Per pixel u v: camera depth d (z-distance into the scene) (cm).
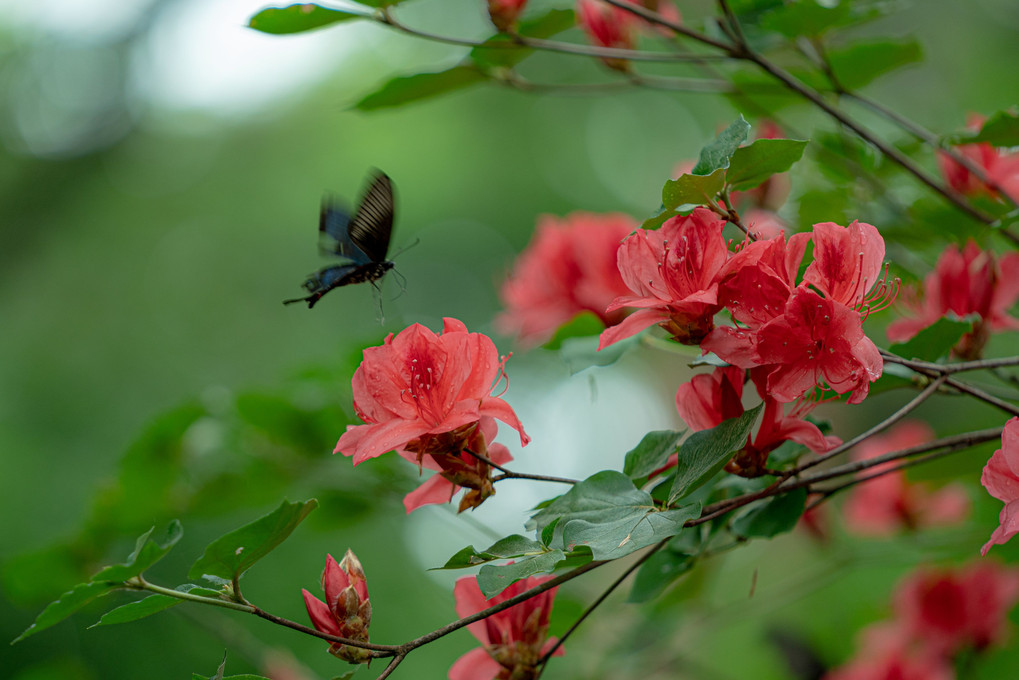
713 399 113
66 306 365
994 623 137
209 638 230
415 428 112
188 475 153
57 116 385
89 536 149
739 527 117
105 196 391
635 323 112
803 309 109
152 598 111
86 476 280
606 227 135
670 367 345
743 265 111
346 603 112
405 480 143
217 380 354
